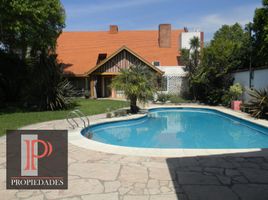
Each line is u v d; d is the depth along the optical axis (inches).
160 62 1116.5
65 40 1280.8
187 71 974.4
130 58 1005.2
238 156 248.2
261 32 806.5
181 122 594.9
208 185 180.5
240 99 713.0
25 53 876.6
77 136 341.4
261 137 447.2
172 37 1285.7
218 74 787.4
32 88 651.5
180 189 174.6
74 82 1115.9
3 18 585.6
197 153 260.4
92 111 632.4
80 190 174.7
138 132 490.9
